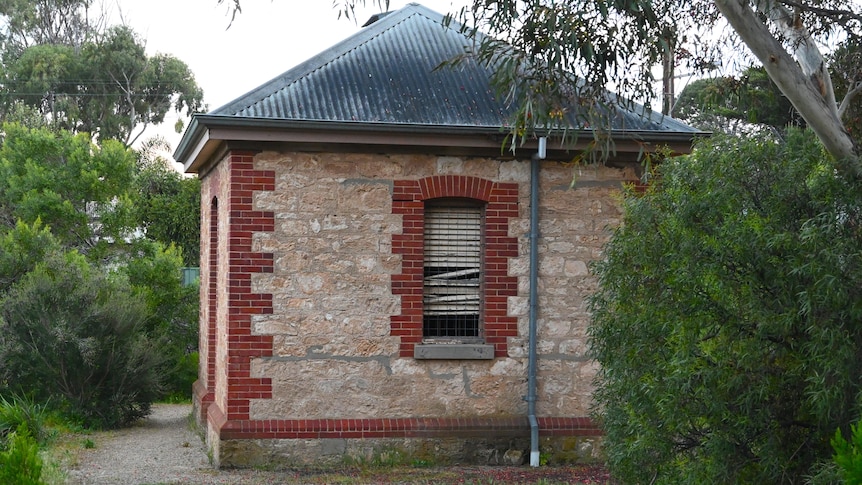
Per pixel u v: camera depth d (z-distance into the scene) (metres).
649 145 12.57
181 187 30.89
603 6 9.47
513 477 11.66
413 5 15.03
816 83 9.27
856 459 5.70
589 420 12.62
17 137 23.73
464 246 12.80
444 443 12.34
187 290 21.97
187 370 21.11
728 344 7.76
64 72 43.88
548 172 12.75
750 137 8.41
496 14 9.91
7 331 16.33
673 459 8.41
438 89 12.98
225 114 11.70
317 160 12.26
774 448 7.60
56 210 22.12
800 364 7.52
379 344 12.33
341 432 12.12
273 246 12.13
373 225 12.36
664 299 8.31
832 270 7.21
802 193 7.84
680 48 11.64
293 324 12.16
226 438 11.92
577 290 12.76
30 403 15.52
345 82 12.84
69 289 16.86
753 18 8.30
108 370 16.42
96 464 12.62
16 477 7.80
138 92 45.38
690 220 8.27
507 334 12.59
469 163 12.57
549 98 10.40
